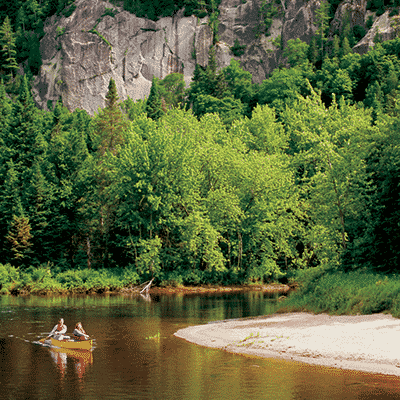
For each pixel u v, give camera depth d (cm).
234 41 17000
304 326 2162
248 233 5784
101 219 6172
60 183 6219
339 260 3850
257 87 14050
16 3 19962
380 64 11769
